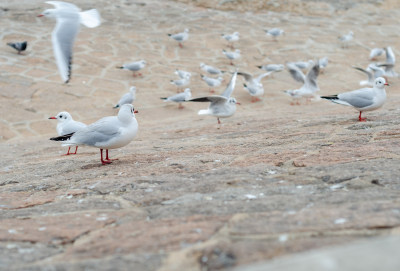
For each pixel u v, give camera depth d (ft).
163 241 8.15
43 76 48.21
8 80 46.26
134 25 63.52
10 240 9.34
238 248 7.13
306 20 70.03
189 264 6.94
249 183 12.70
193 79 50.39
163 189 13.00
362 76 53.16
